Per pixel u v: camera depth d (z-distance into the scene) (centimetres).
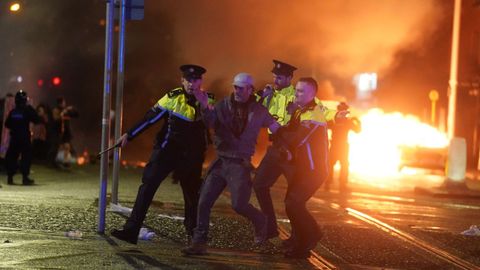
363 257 2127
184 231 2366
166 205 3058
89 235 2184
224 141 1927
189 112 2014
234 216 2769
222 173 1939
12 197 3033
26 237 2109
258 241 1950
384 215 3119
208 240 2220
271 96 2152
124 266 1811
